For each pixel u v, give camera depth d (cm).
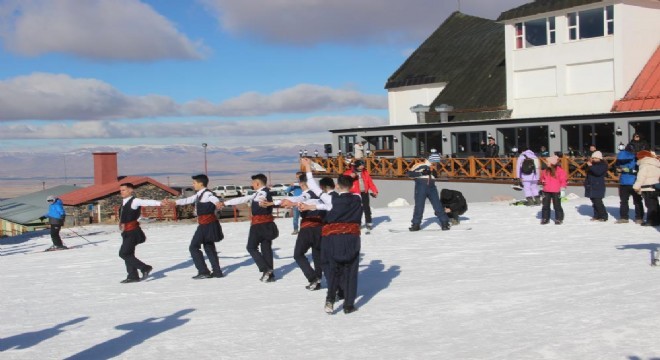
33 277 1347
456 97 4109
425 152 3816
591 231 1490
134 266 1188
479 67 4284
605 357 567
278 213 3519
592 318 700
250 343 698
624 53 3222
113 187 4891
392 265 1182
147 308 928
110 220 4597
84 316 900
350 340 686
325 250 823
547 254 1203
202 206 1162
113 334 779
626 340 611
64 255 1770
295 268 1245
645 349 582
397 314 790
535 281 941
